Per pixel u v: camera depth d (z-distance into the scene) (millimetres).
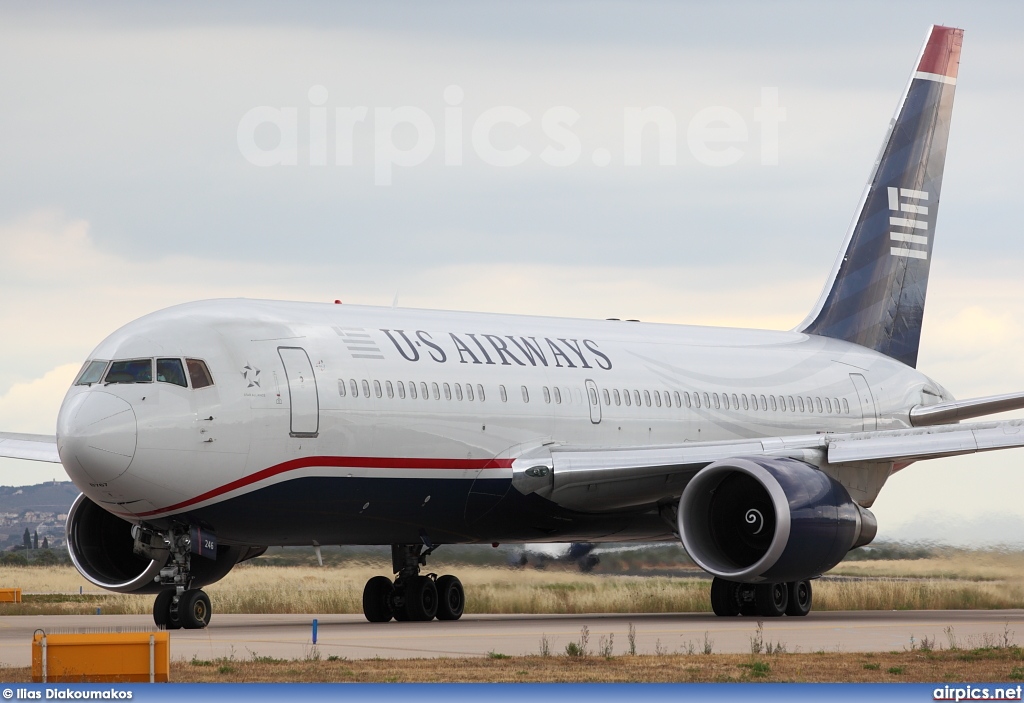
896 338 129375
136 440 75625
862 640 70188
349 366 84938
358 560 134000
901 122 130000
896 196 129750
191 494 77812
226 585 134875
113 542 89250
